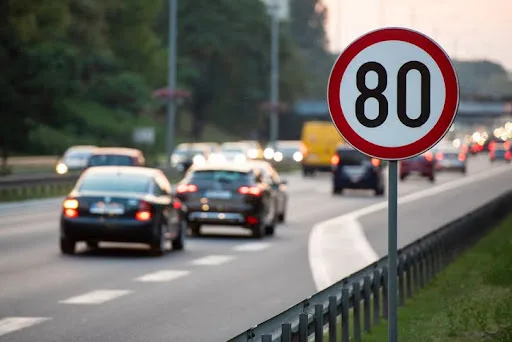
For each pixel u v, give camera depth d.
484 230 62.31
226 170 66.31
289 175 177.75
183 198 65.81
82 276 44.53
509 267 39.75
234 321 32.97
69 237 53.19
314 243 62.59
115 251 55.72
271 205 68.44
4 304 36.03
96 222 52.81
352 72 17.94
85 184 54.00
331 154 170.50
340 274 46.53
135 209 52.94
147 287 41.28
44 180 104.69
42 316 33.47
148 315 34.03
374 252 57.06
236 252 56.72
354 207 97.75
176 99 154.25
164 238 54.34
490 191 124.81
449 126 17.75
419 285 38.31
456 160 183.25
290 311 20.22
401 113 17.81
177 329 31.30
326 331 29.78
